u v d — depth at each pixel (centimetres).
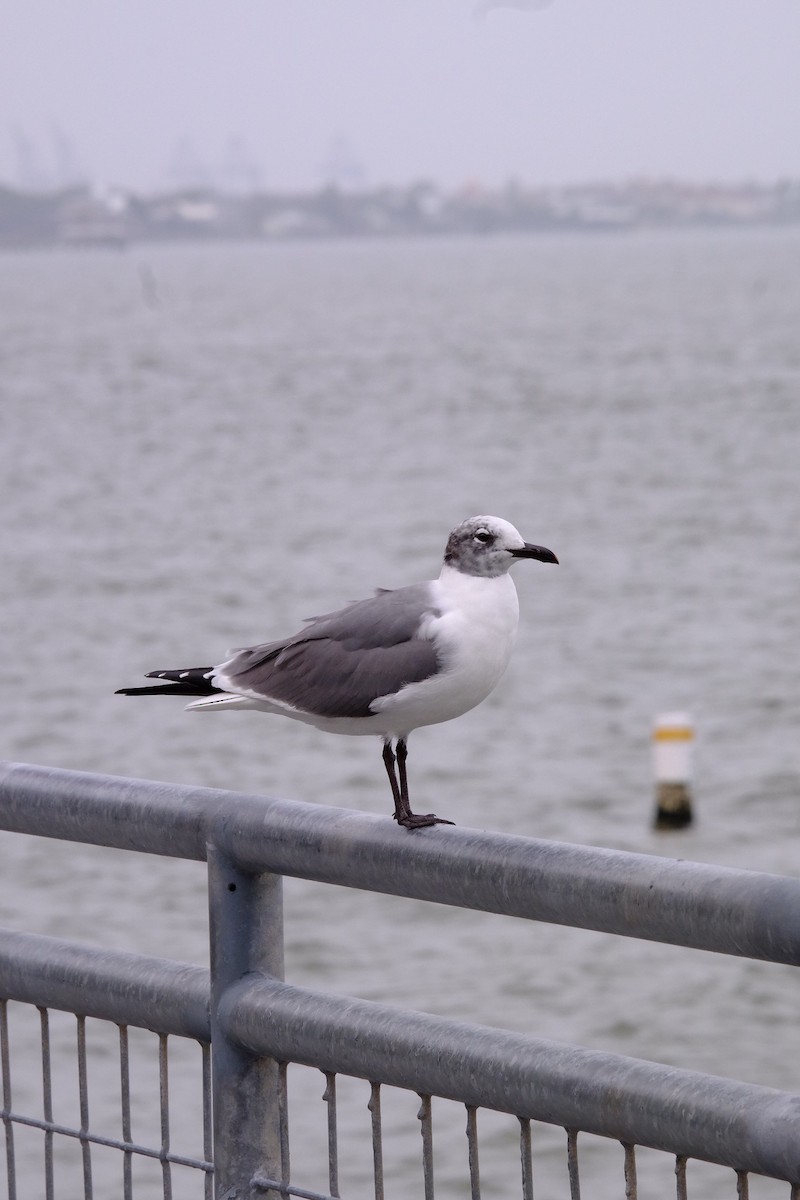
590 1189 926
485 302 15600
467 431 5628
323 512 3906
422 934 1355
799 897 253
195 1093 1034
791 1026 1176
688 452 4925
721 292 16575
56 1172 938
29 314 15012
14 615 2827
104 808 341
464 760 1911
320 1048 308
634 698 2192
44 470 4784
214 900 324
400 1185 937
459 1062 289
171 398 7031
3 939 360
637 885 272
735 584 2958
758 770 1866
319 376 8025
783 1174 254
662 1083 267
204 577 3127
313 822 312
